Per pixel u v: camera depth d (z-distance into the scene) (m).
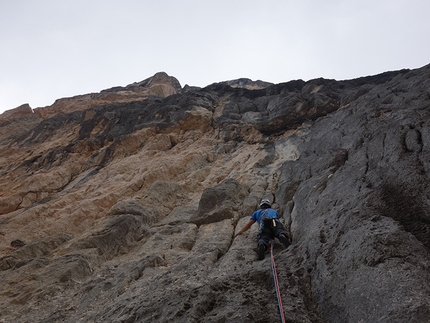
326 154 8.02
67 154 15.59
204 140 13.91
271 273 4.63
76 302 5.70
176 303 4.20
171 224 8.41
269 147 12.59
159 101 19.83
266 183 9.55
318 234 5.06
